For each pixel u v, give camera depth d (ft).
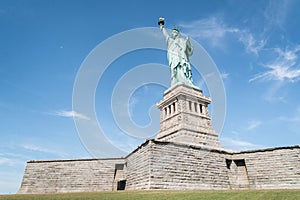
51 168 155.84
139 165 124.47
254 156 137.69
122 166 148.56
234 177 137.49
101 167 148.87
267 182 127.54
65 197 72.02
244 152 142.10
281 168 126.21
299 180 119.24
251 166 136.26
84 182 146.00
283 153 129.08
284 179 123.34
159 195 73.51
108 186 141.28
